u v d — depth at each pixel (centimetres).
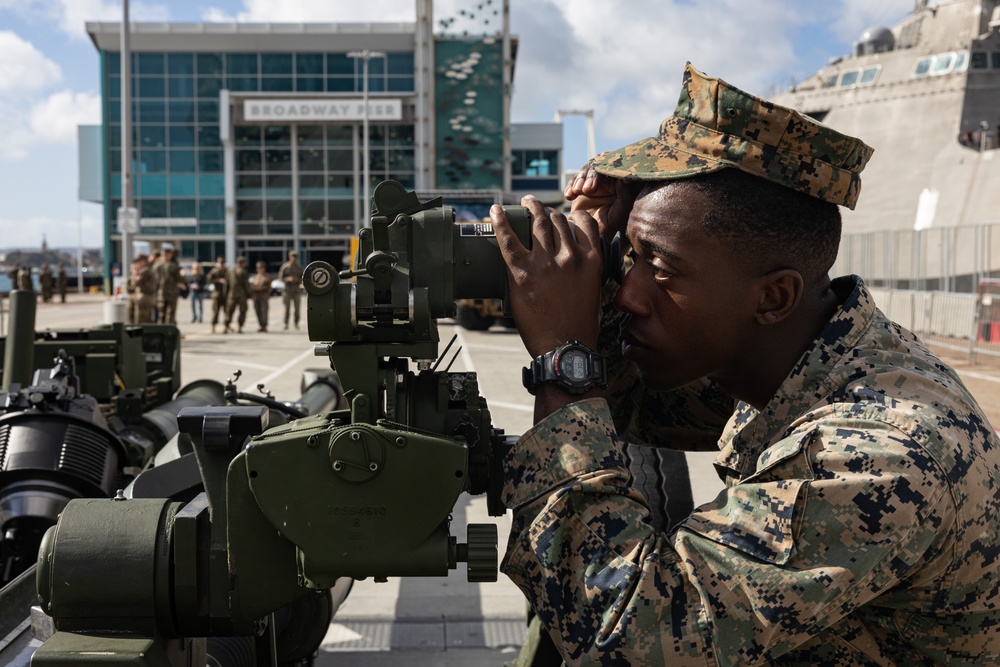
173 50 5134
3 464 269
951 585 110
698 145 119
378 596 366
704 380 166
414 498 118
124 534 127
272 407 273
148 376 485
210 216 5231
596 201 153
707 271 119
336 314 122
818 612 103
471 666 302
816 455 109
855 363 121
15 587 191
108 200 5184
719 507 114
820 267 122
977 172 1919
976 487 110
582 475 115
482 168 5238
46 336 447
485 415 133
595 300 126
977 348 1378
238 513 124
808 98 2330
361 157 5234
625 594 108
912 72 2130
